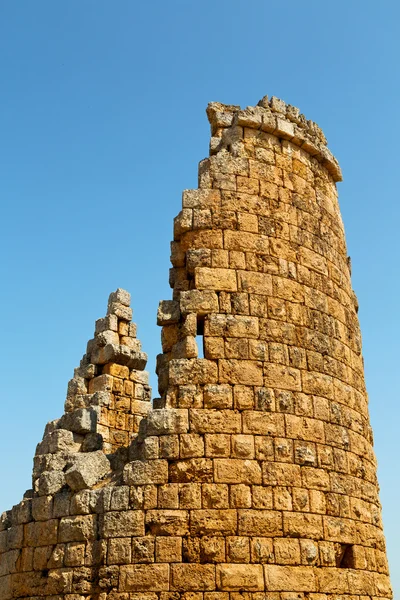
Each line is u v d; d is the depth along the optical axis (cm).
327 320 1752
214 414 1487
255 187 1731
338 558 1534
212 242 1644
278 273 1675
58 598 1446
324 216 1884
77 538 1468
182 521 1401
